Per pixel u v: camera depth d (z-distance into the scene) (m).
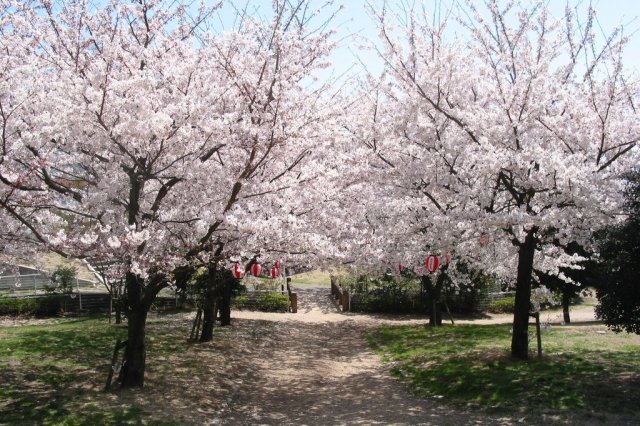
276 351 14.19
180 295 20.77
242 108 8.91
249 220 8.45
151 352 12.21
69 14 8.90
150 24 9.59
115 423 7.23
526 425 7.17
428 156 10.31
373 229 13.31
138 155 8.40
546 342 12.41
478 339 13.69
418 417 8.02
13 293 21.56
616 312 8.38
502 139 9.55
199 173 8.61
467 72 10.67
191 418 7.83
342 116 10.35
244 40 8.71
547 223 8.63
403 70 10.66
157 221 8.71
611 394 7.99
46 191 8.51
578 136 9.29
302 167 10.13
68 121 7.68
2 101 7.99
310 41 9.43
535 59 9.97
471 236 9.84
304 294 27.47
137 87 7.84
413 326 17.95
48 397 8.37
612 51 9.70
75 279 22.67
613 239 8.43
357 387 10.40
